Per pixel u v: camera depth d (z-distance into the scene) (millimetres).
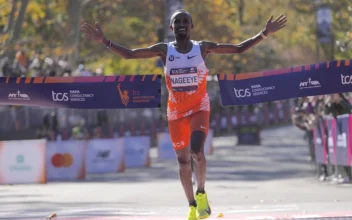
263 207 17844
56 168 34781
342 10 56219
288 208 17297
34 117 45250
